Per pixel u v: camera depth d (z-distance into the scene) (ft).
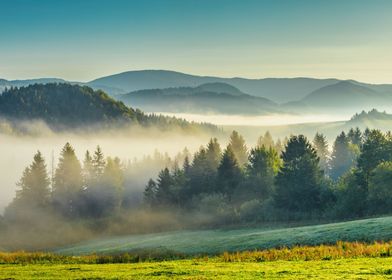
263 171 396.98
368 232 184.34
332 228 205.36
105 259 155.22
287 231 220.02
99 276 101.65
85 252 253.24
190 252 197.67
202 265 120.88
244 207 351.25
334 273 97.09
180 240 270.67
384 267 103.09
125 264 131.95
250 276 95.66
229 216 351.87
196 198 410.52
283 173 341.62
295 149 394.11
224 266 116.47
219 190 417.49
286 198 336.90
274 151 418.10
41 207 463.01
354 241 176.04
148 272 106.63
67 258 159.02
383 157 325.83
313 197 333.21
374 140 331.77
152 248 233.14
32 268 123.13
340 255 129.80
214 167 462.60
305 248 147.64
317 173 343.46
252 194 389.39
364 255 128.16
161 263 130.82
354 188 307.58
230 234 285.43
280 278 92.48
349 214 303.89
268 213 337.11
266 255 135.54
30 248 342.64
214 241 225.15
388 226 188.14
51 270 116.67
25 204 458.09
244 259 134.92
